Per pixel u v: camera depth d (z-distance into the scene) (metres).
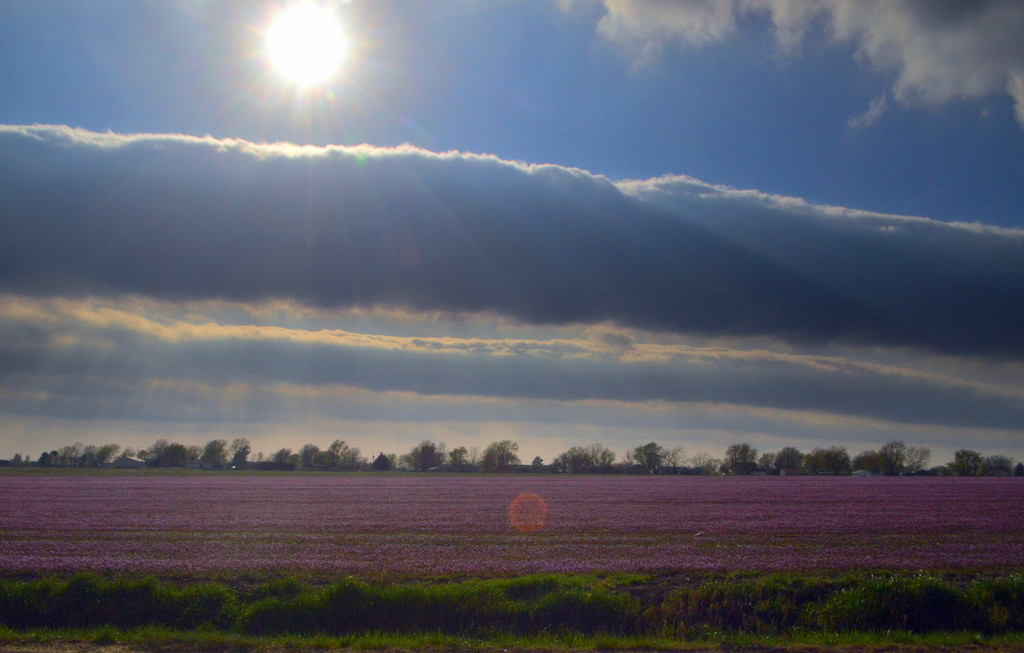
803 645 16.38
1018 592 20.45
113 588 21.27
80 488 80.31
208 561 25.53
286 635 18.55
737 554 27.50
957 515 46.03
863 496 67.94
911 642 16.80
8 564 24.83
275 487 85.88
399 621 19.69
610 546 30.41
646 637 18.61
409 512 48.97
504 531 36.66
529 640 17.61
